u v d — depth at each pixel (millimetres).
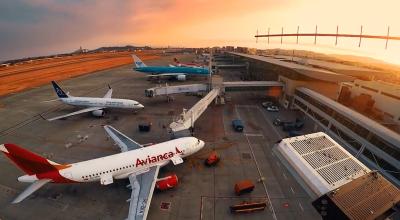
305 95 79625
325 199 21266
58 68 198500
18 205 41031
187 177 48625
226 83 97062
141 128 69438
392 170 42875
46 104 93812
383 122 66375
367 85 76500
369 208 20156
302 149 28984
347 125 57000
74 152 58219
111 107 81500
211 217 38906
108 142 63188
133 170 43250
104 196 42938
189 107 91688
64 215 38969
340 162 26734
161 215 39094
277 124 74750
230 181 47688
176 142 49094
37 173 38094
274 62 110125
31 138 65438
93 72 174375
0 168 51844
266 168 52188
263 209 40375
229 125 74375
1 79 147250
